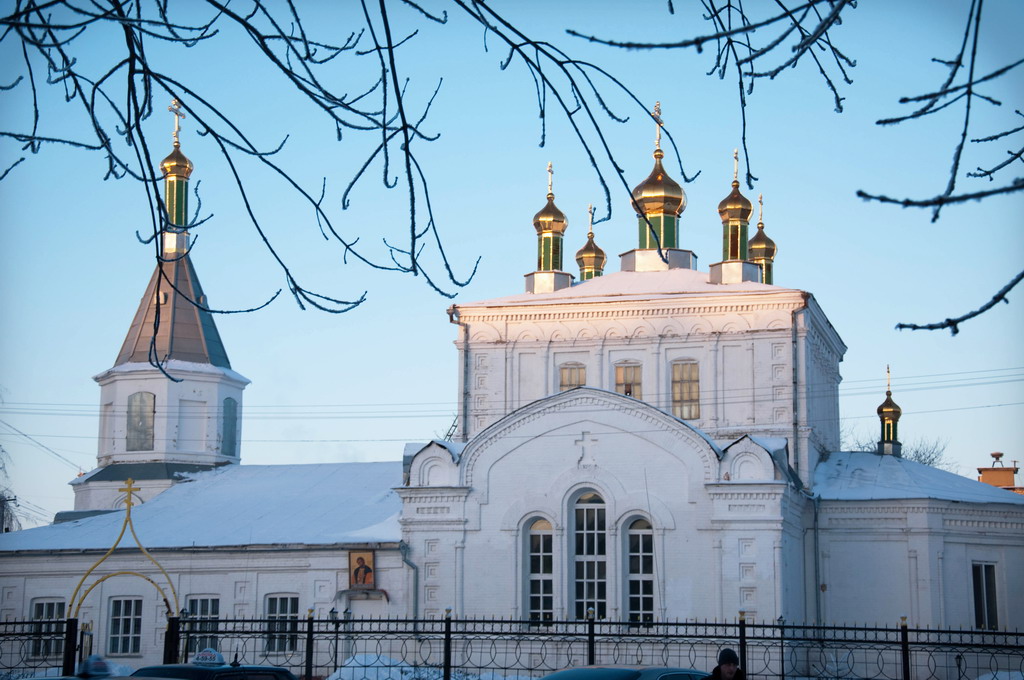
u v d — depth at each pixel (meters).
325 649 44.53
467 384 51.38
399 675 34.09
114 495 57.25
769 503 40.81
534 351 51.06
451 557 43.44
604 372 50.19
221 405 59.12
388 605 44.34
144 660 46.97
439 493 43.78
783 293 48.25
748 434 45.00
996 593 45.38
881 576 44.94
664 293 49.81
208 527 49.25
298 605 45.69
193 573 47.22
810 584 45.19
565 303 50.62
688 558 41.19
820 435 50.75
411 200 9.38
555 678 19.23
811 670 44.12
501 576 42.84
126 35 9.27
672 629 40.59
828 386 54.59
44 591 48.22
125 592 47.69
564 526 42.47
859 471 48.25
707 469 41.53
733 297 48.81
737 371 48.69
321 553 45.66
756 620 40.16
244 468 56.41
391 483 52.31
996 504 45.38
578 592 42.28
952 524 45.22
